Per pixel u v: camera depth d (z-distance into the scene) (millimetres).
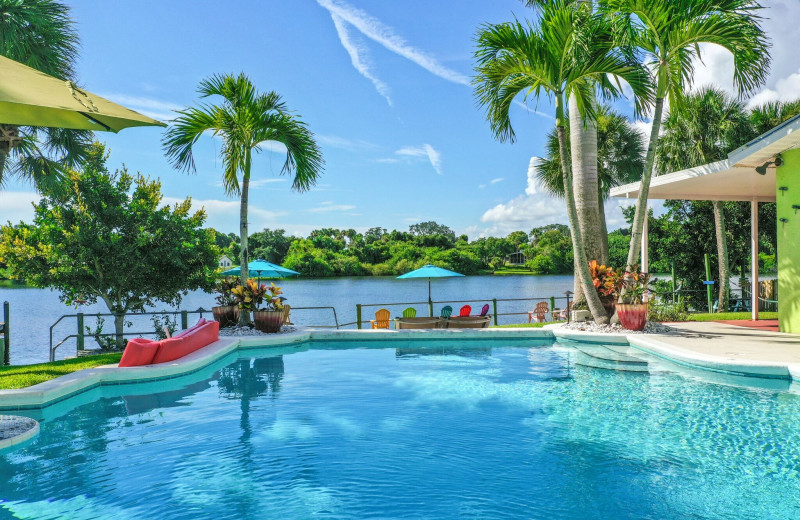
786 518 3404
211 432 5293
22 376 6934
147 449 4816
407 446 4863
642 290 10734
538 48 10258
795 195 10312
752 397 6281
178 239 12398
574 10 10242
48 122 4016
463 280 94625
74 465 4430
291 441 5012
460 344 10828
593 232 13047
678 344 8977
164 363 7863
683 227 22609
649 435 5059
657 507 3592
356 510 3590
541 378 7551
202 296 53094
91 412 6008
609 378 7438
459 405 6234
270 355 9781
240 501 3736
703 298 21297
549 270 102125
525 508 3604
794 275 10375
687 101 11305
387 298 49281
